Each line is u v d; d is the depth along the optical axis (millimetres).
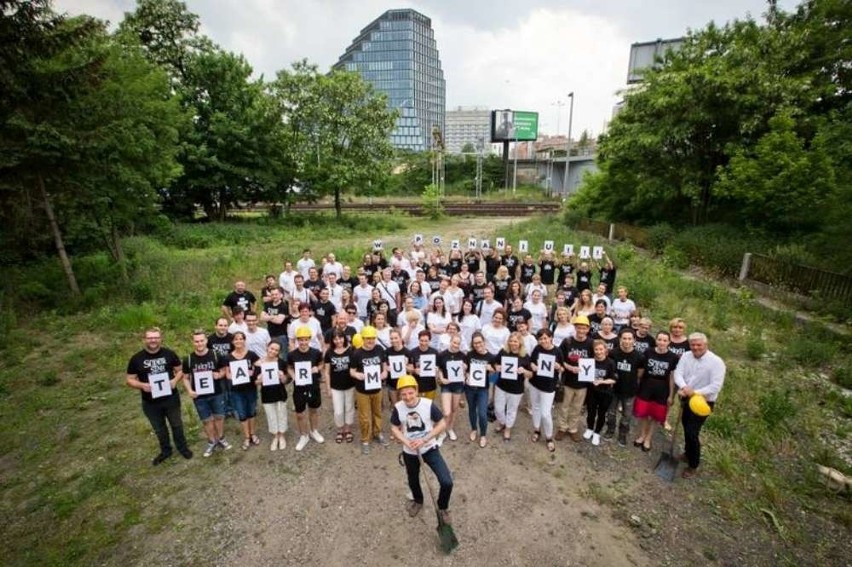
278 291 8758
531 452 6512
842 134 14078
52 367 9234
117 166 12570
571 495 5645
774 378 8477
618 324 8586
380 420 6699
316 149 28984
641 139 17938
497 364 6496
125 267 15086
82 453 6531
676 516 5309
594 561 4699
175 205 27672
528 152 90125
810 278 11625
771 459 6277
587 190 29719
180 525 5203
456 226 32625
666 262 16984
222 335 7074
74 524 5227
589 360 6266
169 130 14703
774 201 14477
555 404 7879
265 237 25078
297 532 5094
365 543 4934
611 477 5977
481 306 9078
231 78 27141
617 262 17766
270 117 27750
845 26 16250
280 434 6590
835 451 6434
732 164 15383
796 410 7148
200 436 6980
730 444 6551
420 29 118125
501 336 7215
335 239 26016
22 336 10594
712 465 6160
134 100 13219
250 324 7375
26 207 13055
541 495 5641
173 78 25781
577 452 6508
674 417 7352
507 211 40562
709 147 17578
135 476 6035
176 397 6203
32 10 10164
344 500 5586
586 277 11414
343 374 6484
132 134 12609
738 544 4918
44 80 10820
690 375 5914
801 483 5809
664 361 6102
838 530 5094
